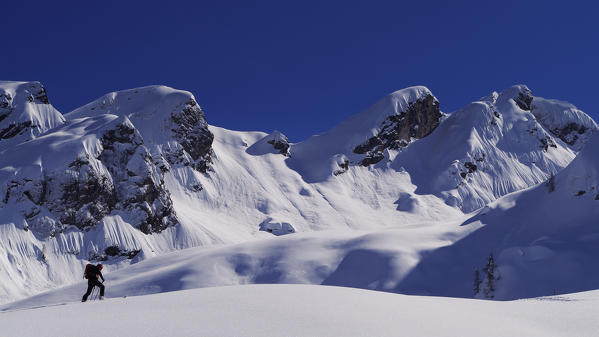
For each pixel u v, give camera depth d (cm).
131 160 16250
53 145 15112
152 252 14712
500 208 11750
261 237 18625
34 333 877
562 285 7594
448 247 10100
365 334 908
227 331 890
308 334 883
